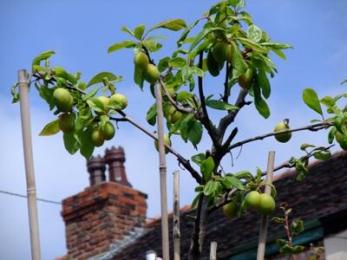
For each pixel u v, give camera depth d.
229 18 5.13
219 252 11.55
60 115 5.34
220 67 5.18
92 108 5.27
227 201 5.44
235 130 5.41
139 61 5.33
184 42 5.33
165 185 5.24
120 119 5.41
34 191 5.02
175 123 5.50
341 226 10.28
